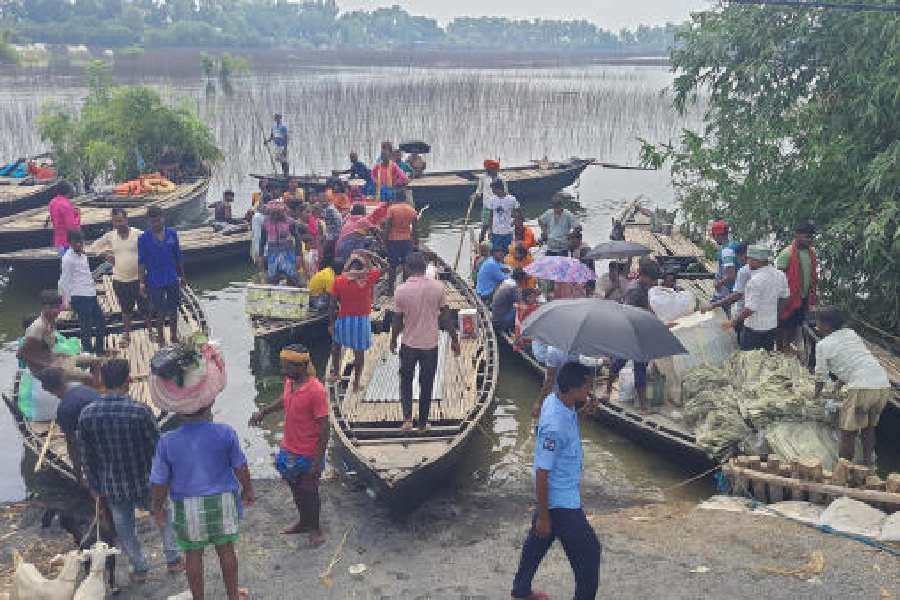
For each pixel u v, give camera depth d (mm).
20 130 28625
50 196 20922
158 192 20859
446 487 8844
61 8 170625
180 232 18000
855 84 12352
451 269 15344
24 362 9141
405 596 6441
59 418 6793
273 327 12375
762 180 14203
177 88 51344
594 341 5828
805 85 13961
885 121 11727
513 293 12344
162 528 6043
